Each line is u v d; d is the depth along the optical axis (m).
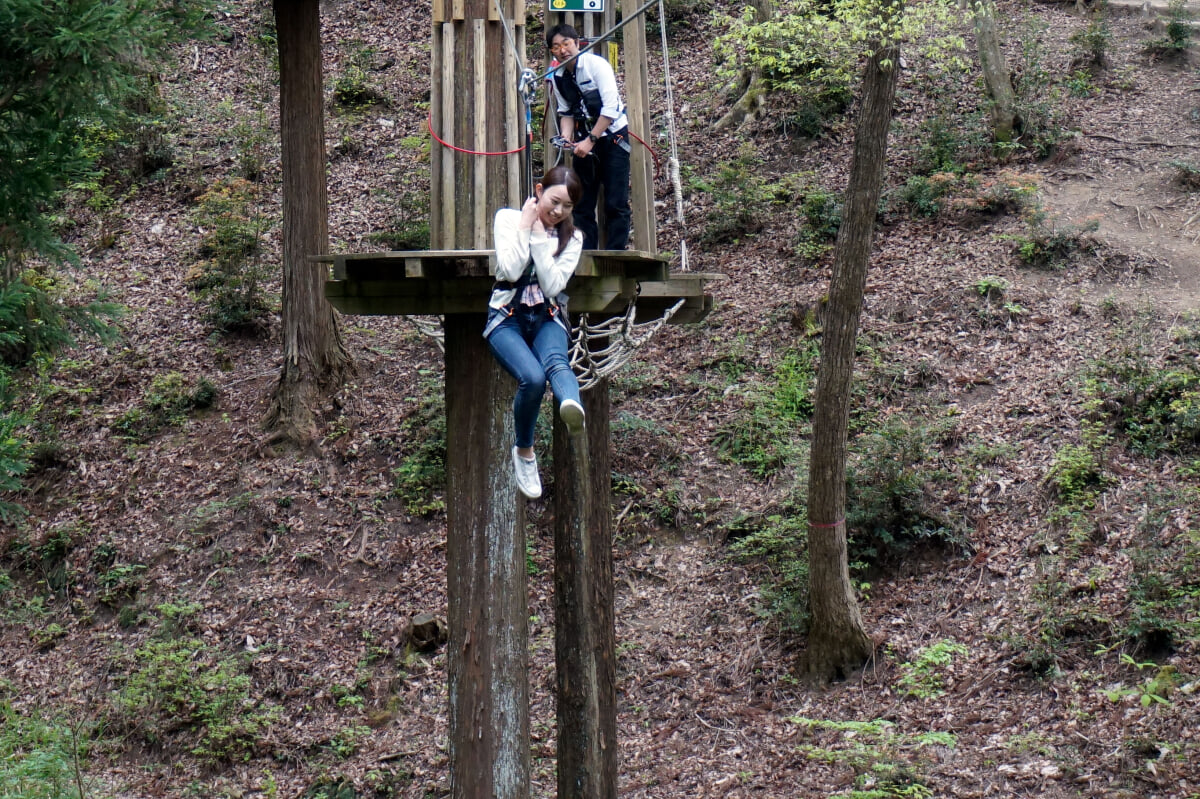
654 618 11.73
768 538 11.84
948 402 12.82
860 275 10.01
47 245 7.92
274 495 13.66
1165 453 11.35
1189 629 9.25
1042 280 14.27
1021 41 19.97
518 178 6.77
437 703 11.30
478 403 7.55
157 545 13.36
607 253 5.92
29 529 13.79
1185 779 7.98
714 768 9.84
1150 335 12.80
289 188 14.29
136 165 19.14
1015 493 11.45
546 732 10.74
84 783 10.07
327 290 6.62
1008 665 9.86
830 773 9.34
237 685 11.61
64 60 6.73
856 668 10.48
